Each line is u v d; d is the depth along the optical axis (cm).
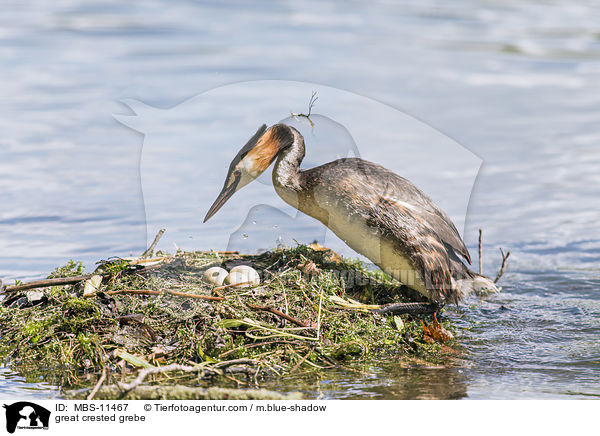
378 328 1003
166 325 940
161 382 841
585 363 940
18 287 1013
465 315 1166
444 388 847
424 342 1020
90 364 892
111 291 970
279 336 932
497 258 1509
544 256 1517
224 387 830
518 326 1106
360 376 881
